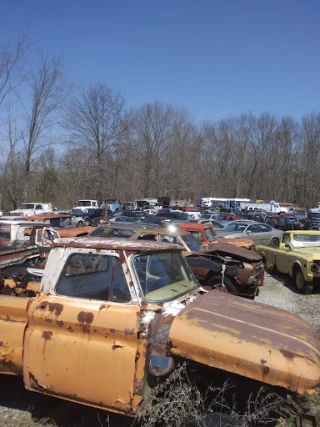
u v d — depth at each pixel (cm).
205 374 322
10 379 431
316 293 958
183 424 293
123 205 4731
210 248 862
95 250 349
